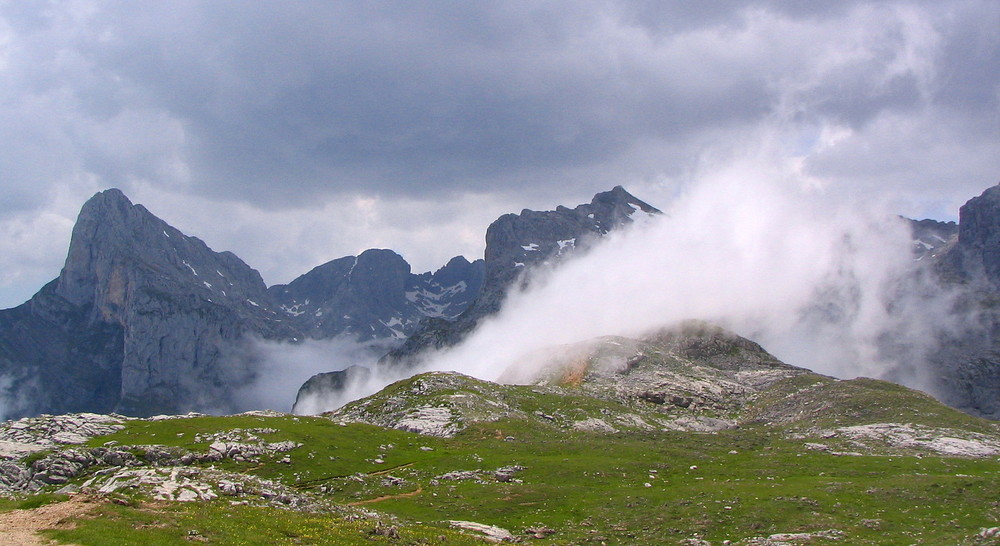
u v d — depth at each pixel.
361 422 198.88
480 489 123.62
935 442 167.25
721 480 133.12
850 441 175.88
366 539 69.38
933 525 99.88
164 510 68.12
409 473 137.75
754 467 145.88
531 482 131.50
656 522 105.19
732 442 179.62
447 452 157.38
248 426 155.62
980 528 97.19
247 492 84.25
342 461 141.75
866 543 92.19
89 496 68.31
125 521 62.66
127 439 140.00
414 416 196.88
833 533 96.25
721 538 98.50
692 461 151.38
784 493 116.31
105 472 106.56
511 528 104.12
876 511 106.81
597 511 111.38
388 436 168.00
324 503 86.81
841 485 119.75
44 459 118.88
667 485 129.25
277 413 189.25
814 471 140.00
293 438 149.25
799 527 100.56
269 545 61.94
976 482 115.94
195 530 62.31
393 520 87.12
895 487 116.56
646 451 160.25
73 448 126.12
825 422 197.38
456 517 108.88
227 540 61.34
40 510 64.62
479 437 175.38
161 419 164.88
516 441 170.62
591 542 96.62
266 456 138.50
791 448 171.25
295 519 71.69
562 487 125.12
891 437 175.38
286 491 88.75
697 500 114.19
